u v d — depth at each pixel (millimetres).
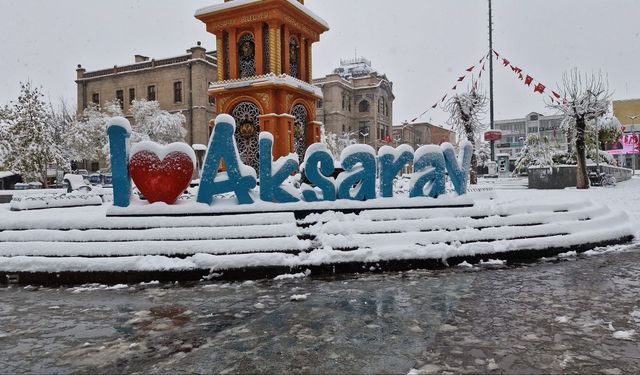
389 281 7621
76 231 8633
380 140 58500
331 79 53500
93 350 4906
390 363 4469
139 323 5754
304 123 17141
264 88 15273
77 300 6883
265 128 15305
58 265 7945
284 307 6297
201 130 42562
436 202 9930
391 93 61062
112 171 9156
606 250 9875
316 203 9359
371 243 8656
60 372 4387
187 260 8000
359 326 5512
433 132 76438
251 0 15250
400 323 5590
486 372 4238
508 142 79562
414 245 8680
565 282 7371
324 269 8188
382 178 9906
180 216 8977
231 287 7418
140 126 38656
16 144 28562
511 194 18031
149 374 4316
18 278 8016
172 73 43375
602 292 6770
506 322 5562
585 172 25062
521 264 8734
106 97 45938
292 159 9484
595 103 24953
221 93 15852
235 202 9375
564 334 5133
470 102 28766
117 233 8531
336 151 46250
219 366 4465
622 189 23984
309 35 17219
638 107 59250
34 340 5234
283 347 4906
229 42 16047
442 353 4684
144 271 7852
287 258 8117
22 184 30844
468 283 7414
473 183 29234
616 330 5227
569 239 9625
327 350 4805
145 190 9117
